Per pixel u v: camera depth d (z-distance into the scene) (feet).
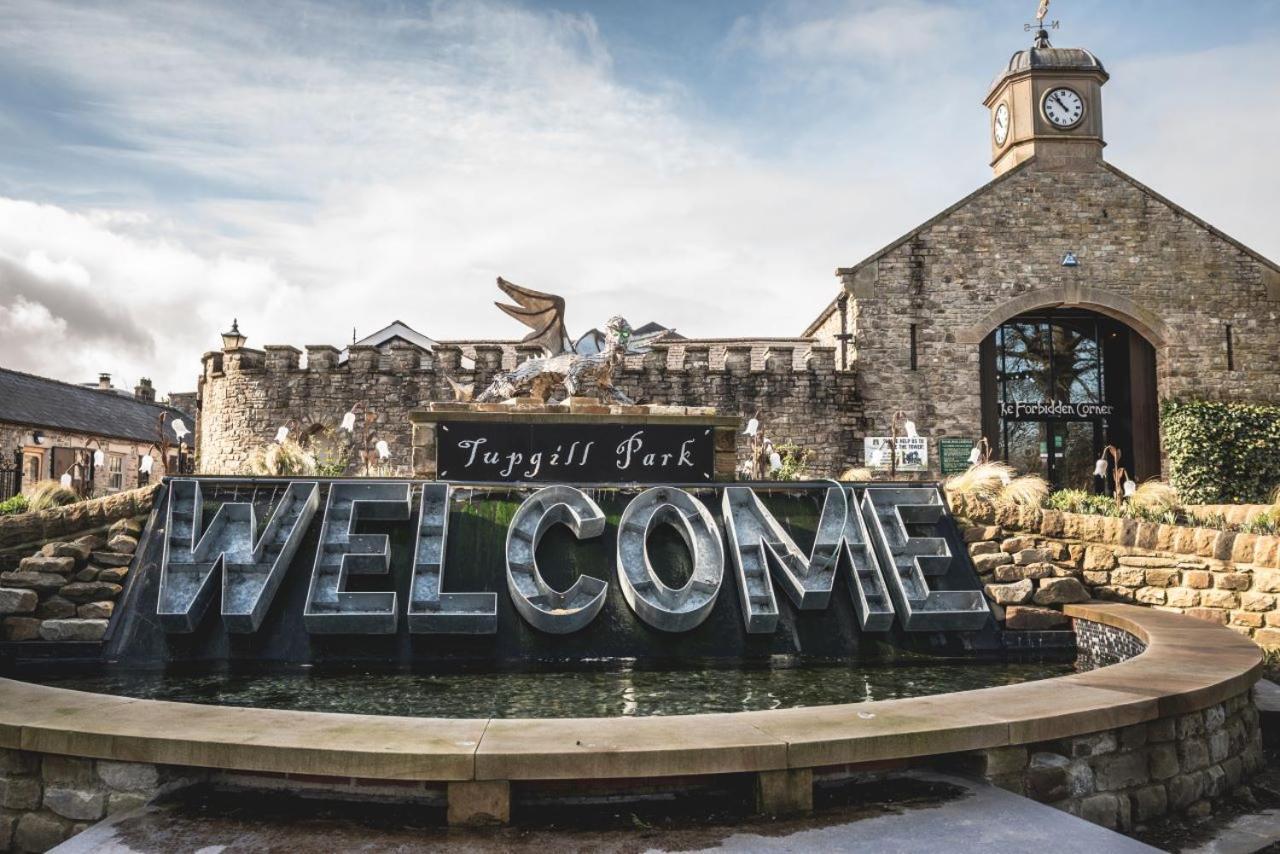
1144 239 91.91
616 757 14.15
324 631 26.11
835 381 90.79
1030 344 96.02
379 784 14.48
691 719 16.26
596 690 23.26
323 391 92.73
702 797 14.92
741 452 89.45
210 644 26.11
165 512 30.07
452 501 31.60
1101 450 94.94
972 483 39.45
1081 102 93.09
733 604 28.91
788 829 13.92
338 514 30.04
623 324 42.29
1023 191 92.27
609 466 36.35
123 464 138.82
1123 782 17.39
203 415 100.22
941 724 15.83
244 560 27.76
